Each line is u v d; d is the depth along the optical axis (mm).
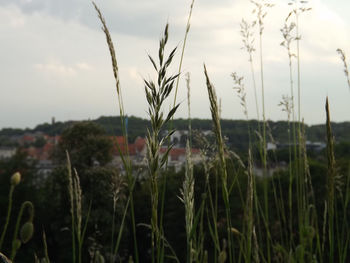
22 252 28828
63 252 29375
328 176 2027
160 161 1540
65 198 30000
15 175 1827
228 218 1742
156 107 1484
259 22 4434
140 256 23984
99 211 24203
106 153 32938
